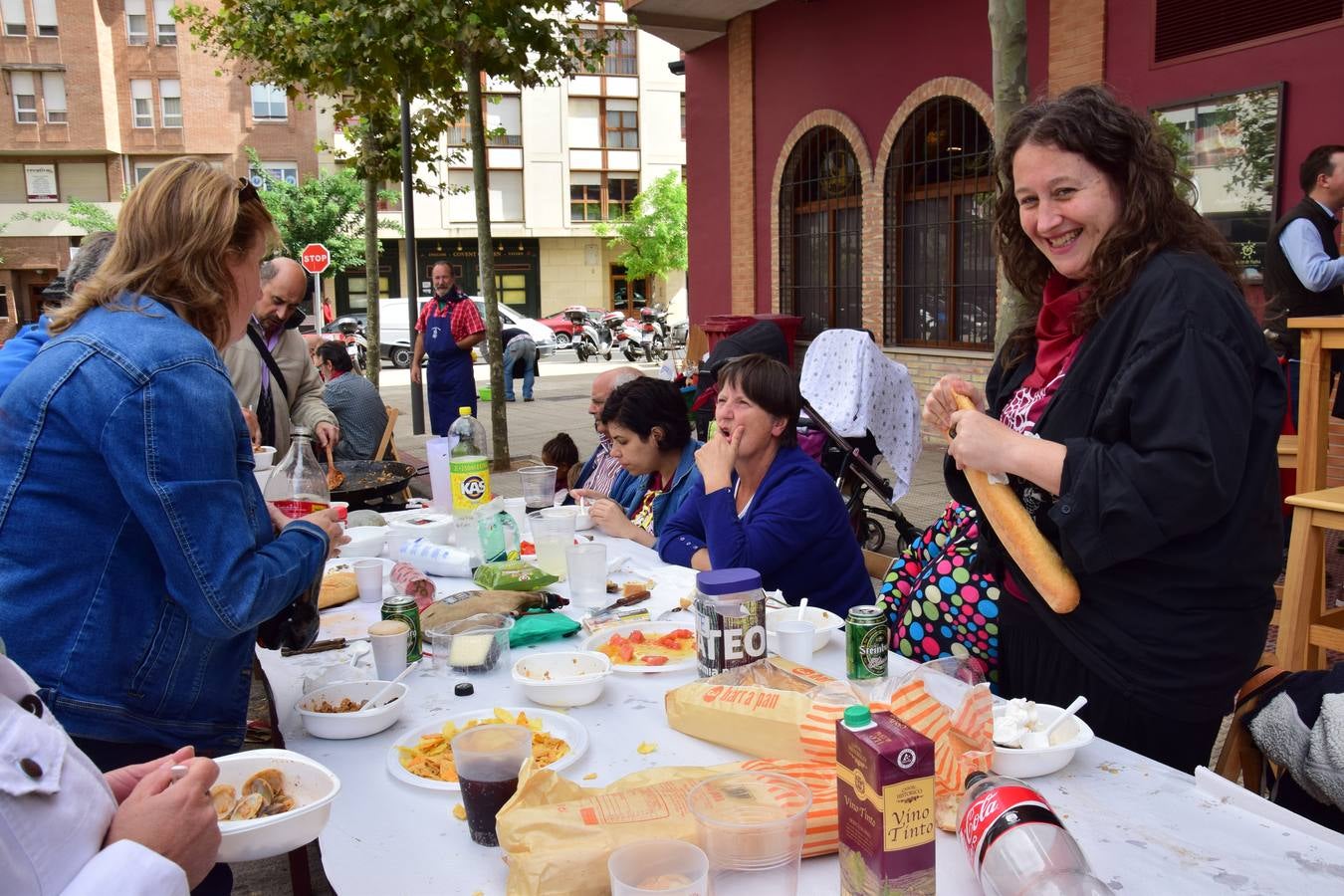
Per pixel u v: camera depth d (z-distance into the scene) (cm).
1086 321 188
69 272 258
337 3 836
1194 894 129
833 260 1056
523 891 127
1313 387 362
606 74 3728
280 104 3344
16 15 3117
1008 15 412
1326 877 132
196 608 153
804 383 531
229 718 174
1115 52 732
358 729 188
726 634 198
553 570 289
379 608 272
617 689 206
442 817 158
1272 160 636
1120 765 167
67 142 3195
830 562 291
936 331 957
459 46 859
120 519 154
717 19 1109
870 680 177
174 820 118
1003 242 221
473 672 218
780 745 165
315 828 142
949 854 140
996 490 187
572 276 3884
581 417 1336
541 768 153
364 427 606
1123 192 185
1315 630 305
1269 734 200
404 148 1089
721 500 279
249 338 431
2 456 154
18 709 108
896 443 529
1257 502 175
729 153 1151
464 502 323
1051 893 114
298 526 178
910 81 911
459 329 924
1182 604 177
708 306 1227
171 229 162
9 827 100
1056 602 183
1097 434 180
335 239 3144
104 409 150
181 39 3228
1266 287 516
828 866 141
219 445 157
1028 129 190
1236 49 651
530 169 3722
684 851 118
